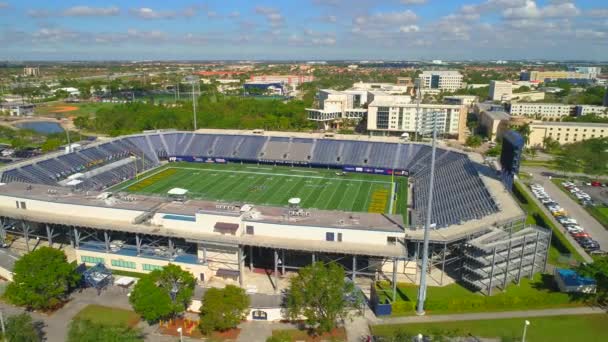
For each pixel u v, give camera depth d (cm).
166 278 5994
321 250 6831
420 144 15150
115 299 6706
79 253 7831
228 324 5709
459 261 7925
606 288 6512
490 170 11281
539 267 7594
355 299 6291
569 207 11662
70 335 5141
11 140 19625
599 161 15150
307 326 6050
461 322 6106
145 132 16900
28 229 8800
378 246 7012
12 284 6191
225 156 16050
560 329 5922
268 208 8062
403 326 6022
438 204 10462
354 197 12212
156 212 7725
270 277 7469
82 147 14125
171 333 5828
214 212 7450
